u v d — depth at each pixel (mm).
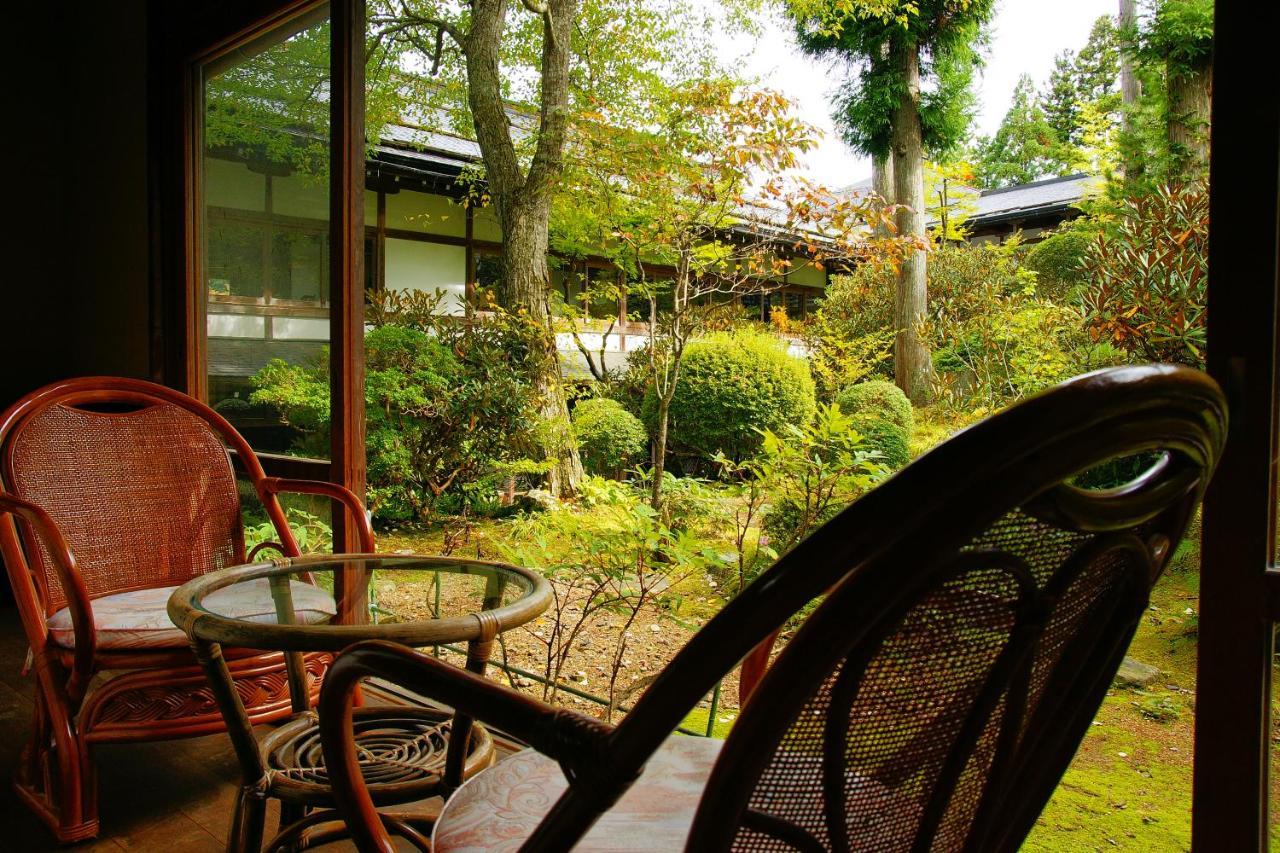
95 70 3602
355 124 2490
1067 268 7387
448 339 6551
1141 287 2975
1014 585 553
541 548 2730
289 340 2727
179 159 3129
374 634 1147
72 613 1632
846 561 452
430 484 5953
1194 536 3400
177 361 3176
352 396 2504
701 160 4281
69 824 1674
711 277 5574
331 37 2467
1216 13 1038
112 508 2113
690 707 519
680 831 888
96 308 3686
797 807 573
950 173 8977
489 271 10289
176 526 2201
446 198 9633
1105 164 4938
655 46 7766
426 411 5934
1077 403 430
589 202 5934
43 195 3791
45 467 2018
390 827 1281
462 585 1574
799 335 7613
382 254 9086
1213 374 1043
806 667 476
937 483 431
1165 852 1822
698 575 3732
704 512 3555
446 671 741
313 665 1923
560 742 610
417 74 8281
